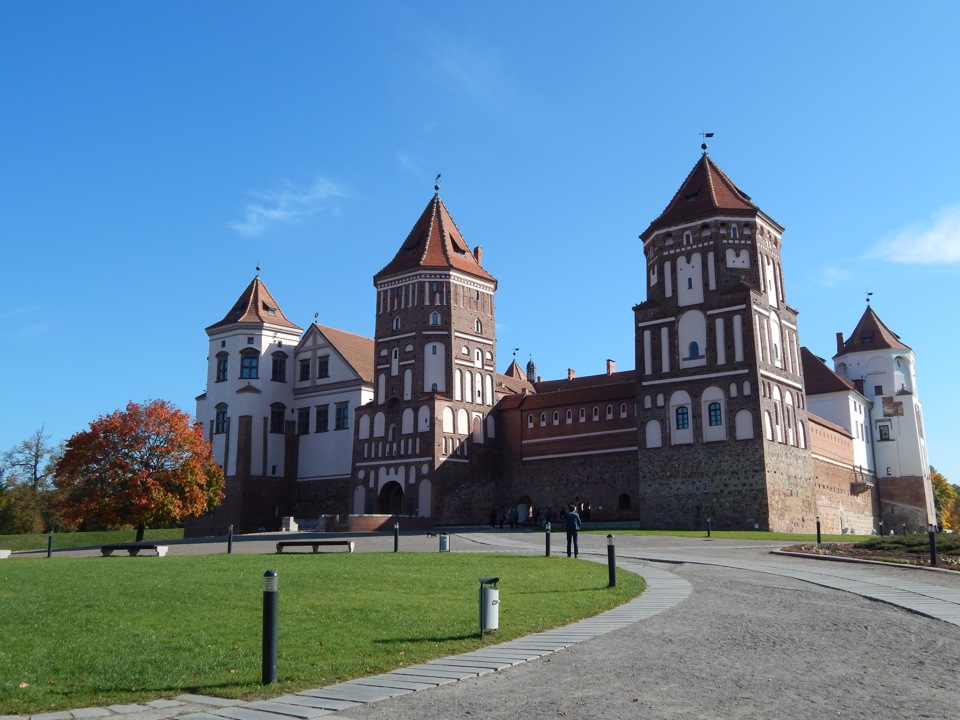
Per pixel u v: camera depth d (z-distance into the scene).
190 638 16.25
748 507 60.56
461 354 79.50
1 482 95.44
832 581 24.20
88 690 12.92
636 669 13.50
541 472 79.12
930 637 15.55
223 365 86.25
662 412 65.31
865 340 100.75
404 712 11.45
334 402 84.69
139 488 65.12
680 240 66.81
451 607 19.52
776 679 12.63
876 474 96.50
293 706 11.88
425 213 85.06
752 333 62.56
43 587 22.88
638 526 66.00
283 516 84.75
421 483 75.44
